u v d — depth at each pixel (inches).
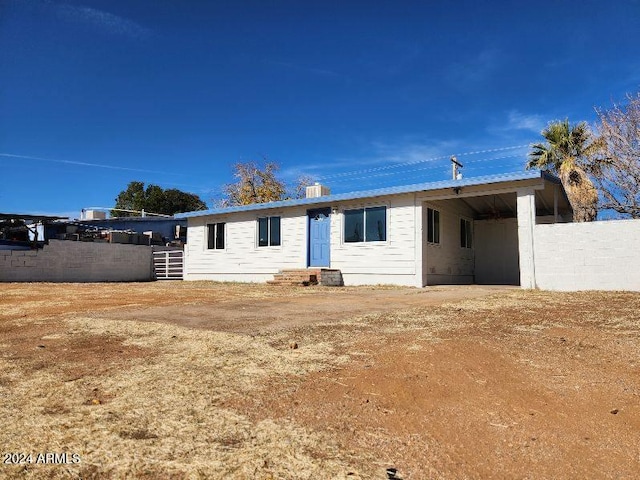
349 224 582.9
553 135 810.2
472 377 132.1
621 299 316.2
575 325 212.7
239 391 120.0
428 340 179.2
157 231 1035.3
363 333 196.1
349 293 422.3
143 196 1692.9
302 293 426.3
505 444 90.8
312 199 600.1
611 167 741.9
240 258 691.4
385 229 550.6
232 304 316.8
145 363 147.9
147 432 94.0
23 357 157.6
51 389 121.1
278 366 143.5
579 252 404.8
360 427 98.0
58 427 96.0
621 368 140.1
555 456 85.9
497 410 108.1
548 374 134.8
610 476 79.0
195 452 85.3
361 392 120.0
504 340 179.0
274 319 240.4
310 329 207.3
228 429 95.7
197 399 113.7
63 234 800.3
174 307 300.0
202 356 156.5
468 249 658.8
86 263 760.3
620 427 98.3
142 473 77.9
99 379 130.0
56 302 344.8
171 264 840.3
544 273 422.6
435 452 87.0
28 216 709.9
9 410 105.7
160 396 115.7
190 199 1743.4
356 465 81.4
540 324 215.9
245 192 1321.4
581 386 124.3
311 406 109.9
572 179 695.7
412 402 113.0
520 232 443.5
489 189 475.2
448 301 321.7
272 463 81.4
